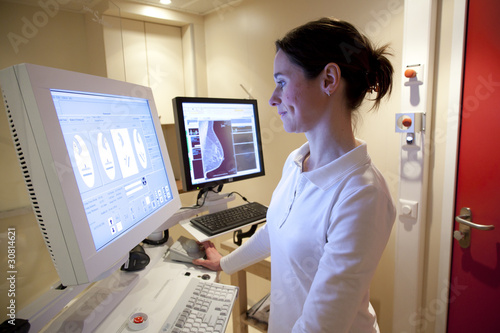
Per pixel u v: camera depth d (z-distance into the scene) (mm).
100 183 655
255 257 996
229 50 2189
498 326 1271
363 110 1520
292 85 670
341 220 594
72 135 597
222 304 769
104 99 724
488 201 1241
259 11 1936
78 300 762
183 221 1196
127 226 718
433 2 1223
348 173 639
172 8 2156
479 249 1287
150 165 890
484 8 1172
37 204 548
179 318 706
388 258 1553
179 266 1008
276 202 844
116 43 1984
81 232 551
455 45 1242
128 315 738
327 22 658
